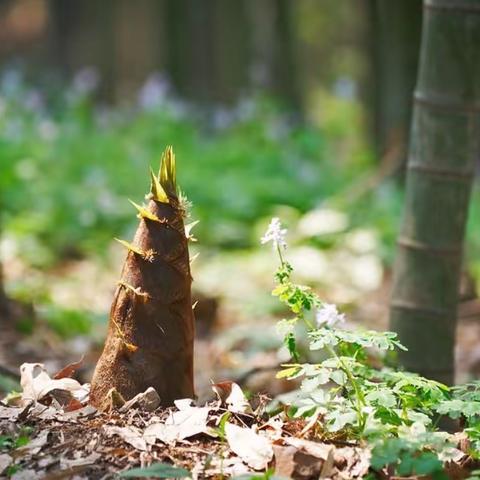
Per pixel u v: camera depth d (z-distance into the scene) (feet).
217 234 55.31
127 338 19.10
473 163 25.79
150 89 76.54
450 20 25.04
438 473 16.53
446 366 26.21
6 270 48.75
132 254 19.11
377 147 66.80
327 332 18.02
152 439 18.10
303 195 61.98
